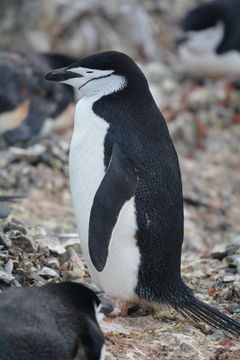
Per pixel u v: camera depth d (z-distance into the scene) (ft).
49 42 116.67
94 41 118.52
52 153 82.99
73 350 35.14
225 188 90.89
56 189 79.10
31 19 116.06
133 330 45.11
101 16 120.16
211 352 43.42
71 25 117.80
